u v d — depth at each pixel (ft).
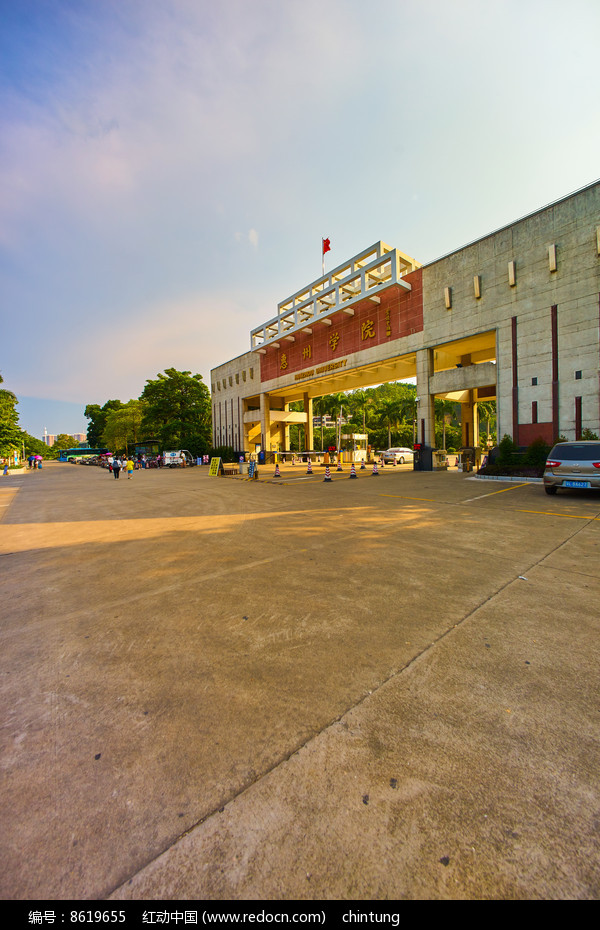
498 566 14.57
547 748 5.90
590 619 10.10
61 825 4.91
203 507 32.60
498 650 8.69
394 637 9.39
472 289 58.85
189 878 4.33
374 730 6.37
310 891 4.18
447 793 5.22
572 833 4.71
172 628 10.28
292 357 102.83
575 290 47.65
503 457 52.03
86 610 11.71
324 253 91.09
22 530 25.66
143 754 5.99
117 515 30.27
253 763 5.77
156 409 154.92
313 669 8.15
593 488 30.19
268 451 118.01
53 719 6.86
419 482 47.29
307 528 22.44
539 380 51.03
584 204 46.80
